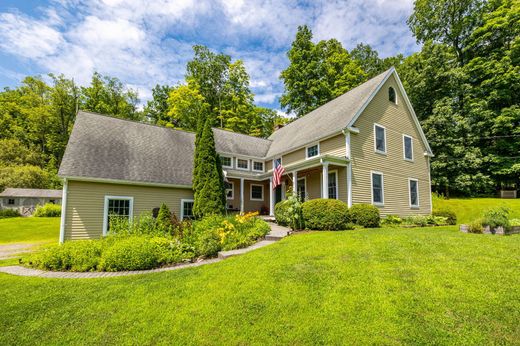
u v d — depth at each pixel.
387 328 3.29
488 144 24.22
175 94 30.53
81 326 3.75
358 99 14.98
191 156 15.70
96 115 14.88
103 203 11.66
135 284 5.20
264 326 3.49
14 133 39.16
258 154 19.92
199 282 5.06
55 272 6.43
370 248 6.57
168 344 3.27
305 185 16.17
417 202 16.16
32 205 32.97
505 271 4.81
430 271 4.90
